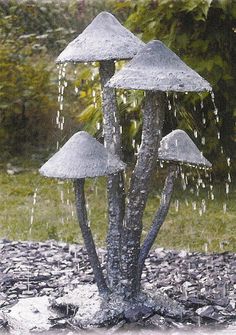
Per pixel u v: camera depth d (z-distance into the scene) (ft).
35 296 13.08
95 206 22.33
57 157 10.43
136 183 10.91
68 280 14.05
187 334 11.02
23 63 28.78
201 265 15.21
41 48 29.37
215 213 21.39
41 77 28.66
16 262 15.35
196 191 23.50
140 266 11.54
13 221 20.57
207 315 11.67
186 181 24.18
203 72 22.76
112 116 11.34
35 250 16.39
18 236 19.06
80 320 11.31
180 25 22.74
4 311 12.11
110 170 10.28
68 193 23.82
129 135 23.02
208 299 12.53
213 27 22.76
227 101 23.44
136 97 22.36
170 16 22.41
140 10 22.98
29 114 28.48
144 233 19.63
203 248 18.34
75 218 21.01
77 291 12.37
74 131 28.37
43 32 30.71
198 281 13.96
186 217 20.90
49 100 28.53
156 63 9.81
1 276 14.21
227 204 22.26
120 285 11.54
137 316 11.35
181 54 23.02
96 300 11.76
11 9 30.32
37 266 15.06
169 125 23.27
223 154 24.18
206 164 11.10
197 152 11.17
